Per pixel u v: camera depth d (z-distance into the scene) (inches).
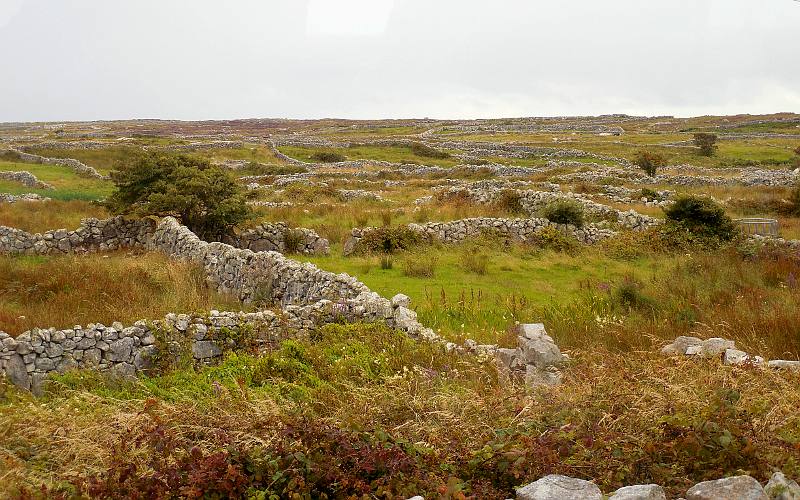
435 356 410.9
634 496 188.1
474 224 948.6
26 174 1517.0
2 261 724.7
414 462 225.1
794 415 241.0
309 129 4128.9
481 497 210.2
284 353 413.7
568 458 224.5
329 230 978.1
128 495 214.4
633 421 247.1
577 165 1930.4
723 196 1393.9
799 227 1061.8
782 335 457.1
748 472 207.9
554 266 811.4
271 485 220.1
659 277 717.9
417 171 1921.8
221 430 257.6
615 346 461.7
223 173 971.3
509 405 280.2
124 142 2615.7
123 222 932.0
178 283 641.6
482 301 625.0
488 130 3826.3
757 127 3681.1
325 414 305.9
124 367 413.4
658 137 3216.0
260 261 652.1
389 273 756.6
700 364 327.0
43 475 244.5
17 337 399.5
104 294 570.9
